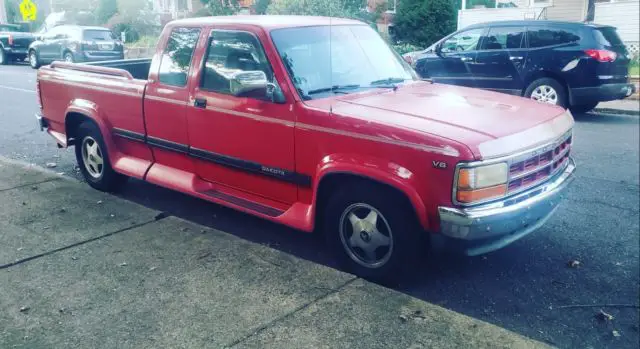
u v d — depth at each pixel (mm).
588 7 18969
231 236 5191
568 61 10828
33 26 29281
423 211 3836
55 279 4359
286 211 4652
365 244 4254
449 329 3691
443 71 12523
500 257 4898
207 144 5121
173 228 5387
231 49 4910
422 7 17641
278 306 3963
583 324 3914
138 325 3734
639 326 3900
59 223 5500
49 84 6746
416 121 4020
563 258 4902
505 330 3689
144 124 5668
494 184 3783
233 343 3535
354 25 5492
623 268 4730
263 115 4594
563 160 4621
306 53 4777
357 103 4438
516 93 11617
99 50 19984
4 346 3508
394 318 3812
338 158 4156
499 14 19750
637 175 7312
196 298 4070
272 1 11836
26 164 7754
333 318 3811
